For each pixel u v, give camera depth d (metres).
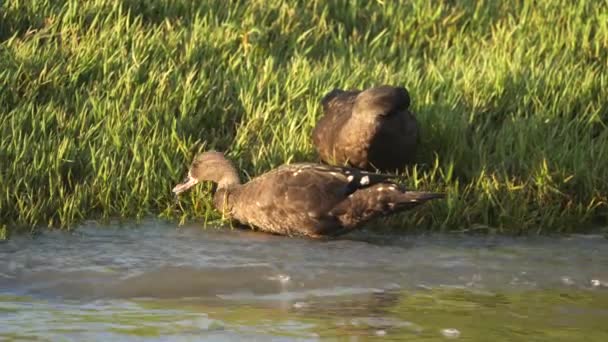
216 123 15.04
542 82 15.79
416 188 13.86
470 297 11.55
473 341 10.32
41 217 13.27
